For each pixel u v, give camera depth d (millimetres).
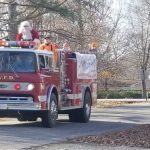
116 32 69750
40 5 30234
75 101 23016
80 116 24109
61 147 14656
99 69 55625
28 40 21750
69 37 32875
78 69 23344
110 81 72375
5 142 15414
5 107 19250
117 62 68062
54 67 20875
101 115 29984
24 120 22672
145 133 18094
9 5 31031
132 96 70250
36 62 19391
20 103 19203
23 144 15070
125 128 21125
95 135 17703
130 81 83500
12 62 19438
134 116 29266
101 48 56906
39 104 19250
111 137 16906
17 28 30859
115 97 68312
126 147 14891
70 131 19281
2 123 22562
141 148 14781
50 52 20703
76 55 23234
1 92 19266
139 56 77125
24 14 31828
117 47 69250
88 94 24938
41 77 19406
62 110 22734
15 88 19219
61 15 30719
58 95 21047
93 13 35625
